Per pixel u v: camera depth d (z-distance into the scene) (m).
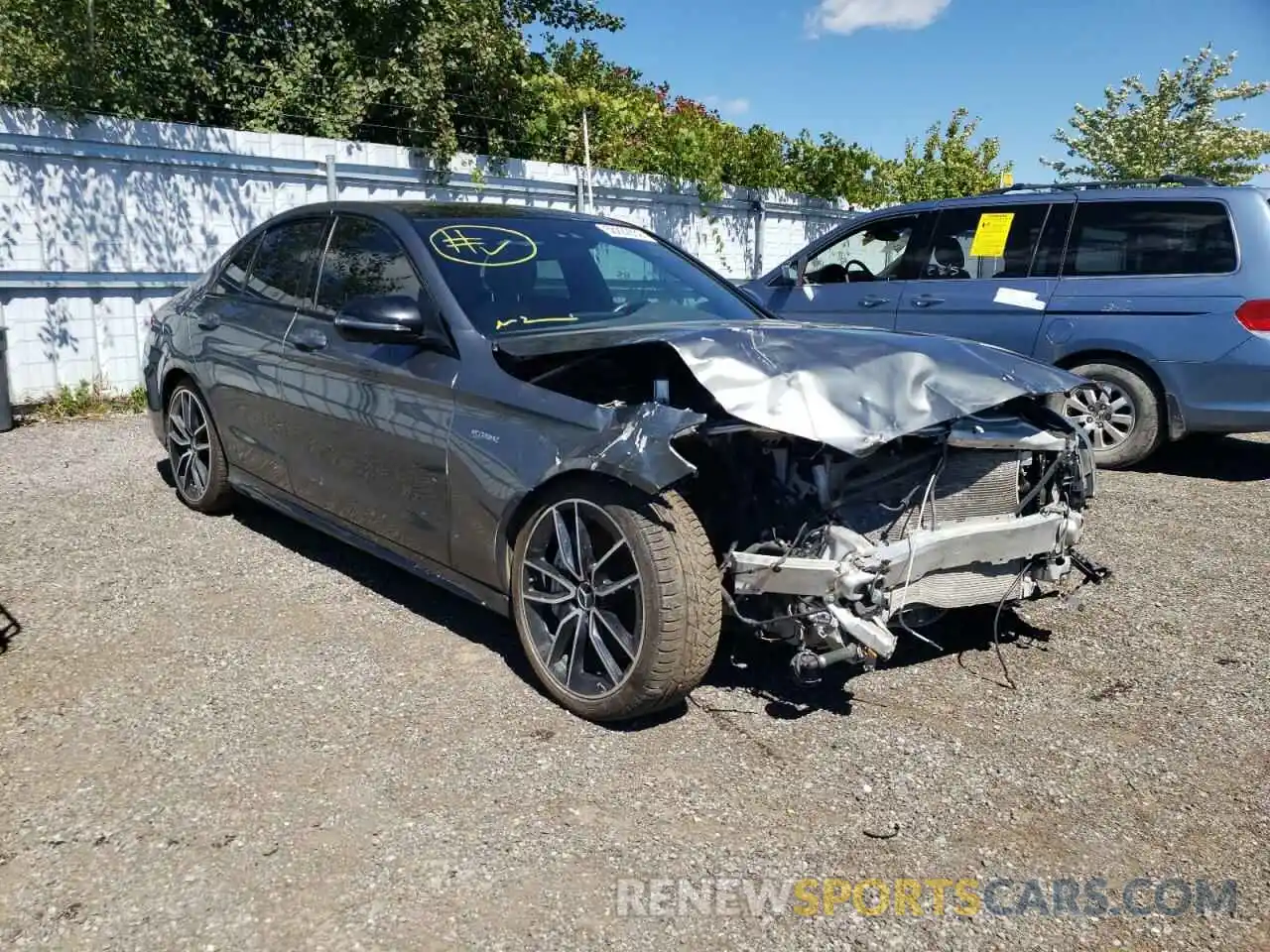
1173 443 8.12
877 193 15.86
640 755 3.07
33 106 7.72
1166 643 4.03
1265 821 2.80
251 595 4.27
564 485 3.24
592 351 3.34
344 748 3.06
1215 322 6.45
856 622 2.99
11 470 6.22
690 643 3.02
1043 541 3.49
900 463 3.32
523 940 2.27
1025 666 3.79
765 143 13.47
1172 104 19.86
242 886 2.42
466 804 2.78
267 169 8.84
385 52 10.45
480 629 3.98
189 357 5.13
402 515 3.83
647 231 4.95
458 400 3.54
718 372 3.03
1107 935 2.35
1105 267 6.92
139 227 8.22
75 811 2.70
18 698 3.31
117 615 4.01
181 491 5.48
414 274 3.92
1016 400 3.71
